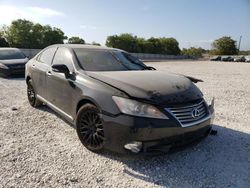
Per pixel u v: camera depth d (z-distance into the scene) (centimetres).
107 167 322
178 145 316
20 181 283
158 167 325
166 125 298
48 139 405
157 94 313
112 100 318
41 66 520
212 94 823
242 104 681
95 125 347
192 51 9369
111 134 318
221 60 5409
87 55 446
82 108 361
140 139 297
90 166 323
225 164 337
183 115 313
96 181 290
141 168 322
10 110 565
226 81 1204
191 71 1853
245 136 439
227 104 677
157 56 6494
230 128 479
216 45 9025
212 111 372
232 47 8812
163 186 285
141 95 307
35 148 370
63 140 402
